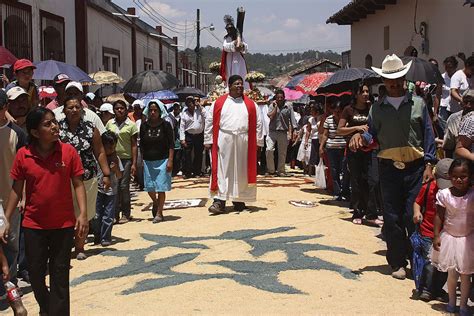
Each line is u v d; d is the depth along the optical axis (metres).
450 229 5.70
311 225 9.73
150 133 10.01
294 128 17.11
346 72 11.65
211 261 7.67
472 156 6.07
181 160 17.47
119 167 8.89
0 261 5.77
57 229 5.35
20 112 7.18
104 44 26.78
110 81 19.89
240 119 10.80
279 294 6.34
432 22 15.65
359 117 9.41
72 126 7.48
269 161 16.83
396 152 6.71
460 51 13.83
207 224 9.97
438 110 11.08
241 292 6.43
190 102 16.53
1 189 6.37
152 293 6.45
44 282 5.51
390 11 19.22
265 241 8.65
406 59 9.84
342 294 6.34
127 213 10.45
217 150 10.91
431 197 6.21
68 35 21.97
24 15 17.64
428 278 6.12
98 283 6.88
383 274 7.04
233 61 12.83
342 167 11.95
